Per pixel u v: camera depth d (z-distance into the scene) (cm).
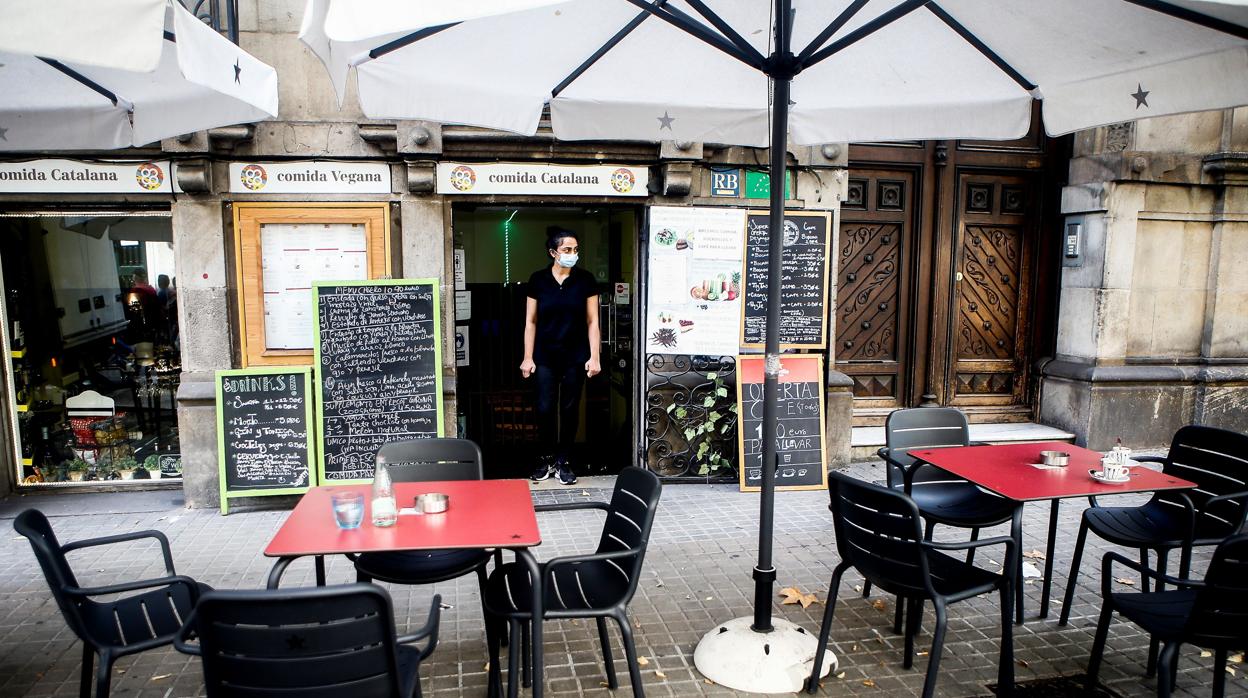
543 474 648
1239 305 722
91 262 597
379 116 367
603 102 431
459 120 391
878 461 701
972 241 739
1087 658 367
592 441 757
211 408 566
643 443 640
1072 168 724
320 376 563
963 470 375
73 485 610
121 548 494
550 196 591
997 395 762
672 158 589
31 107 425
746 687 337
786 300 634
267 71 331
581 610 297
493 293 726
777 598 429
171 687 337
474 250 823
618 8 351
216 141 542
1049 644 380
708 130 449
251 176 556
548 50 385
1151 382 711
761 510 355
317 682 225
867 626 396
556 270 630
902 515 304
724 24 321
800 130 448
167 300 604
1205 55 319
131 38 205
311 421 565
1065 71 373
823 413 637
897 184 719
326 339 563
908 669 355
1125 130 684
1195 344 730
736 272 618
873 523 318
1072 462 393
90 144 434
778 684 337
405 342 573
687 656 367
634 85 429
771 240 335
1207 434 396
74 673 348
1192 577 456
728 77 425
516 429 739
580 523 547
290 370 562
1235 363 725
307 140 558
